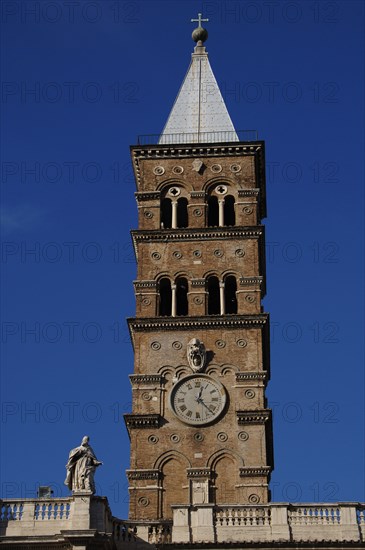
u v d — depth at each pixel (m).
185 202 110.31
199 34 122.31
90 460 85.19
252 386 100.88
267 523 84.62
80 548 80.94
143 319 103.50
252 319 103.12
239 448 98.56
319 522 84.31
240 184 109.69
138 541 85.88
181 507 85.50
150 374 101.75
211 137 113.44
